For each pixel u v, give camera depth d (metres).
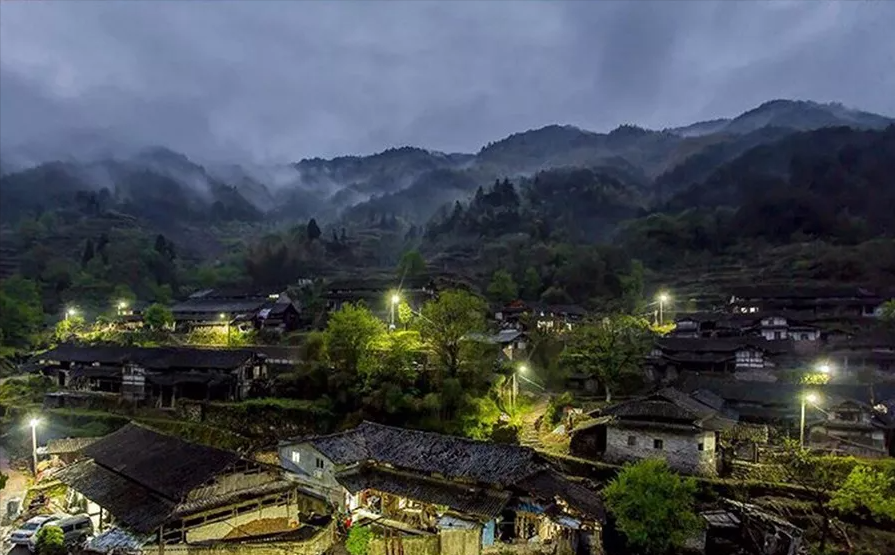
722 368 68.31
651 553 35.28
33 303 101.06
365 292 97.81
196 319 90.50
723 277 117.12
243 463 35.19
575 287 113.31
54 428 60.59
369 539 33.31
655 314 97.00
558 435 53.75
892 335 68.88
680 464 45.22
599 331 64.56
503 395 60.22
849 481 38.44
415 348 61.25
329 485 40.66
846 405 48.97
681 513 35.06
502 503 35.91
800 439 47.72
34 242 168.00
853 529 38.38
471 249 167.38
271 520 35.38
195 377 62.22
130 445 41.12
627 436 47.22
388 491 38.62
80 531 35.84
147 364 64.44
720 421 50.16
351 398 57.41
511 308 94.31
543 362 71.94
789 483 42.62
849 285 98.50
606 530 37.62
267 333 84.12
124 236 184.25
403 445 42.69
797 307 90.44
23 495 44.97
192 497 32.75
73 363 71.00
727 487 42.62
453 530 33.56
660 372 69.06
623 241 150.75
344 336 58.50
